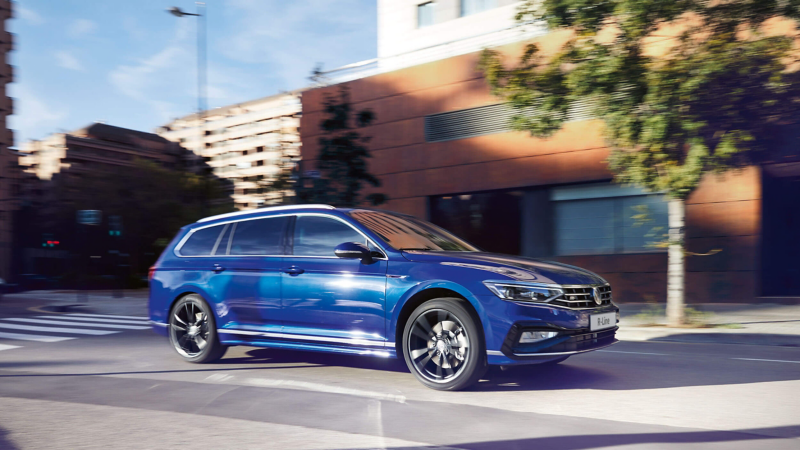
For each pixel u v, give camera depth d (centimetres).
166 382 583
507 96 1123
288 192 1717
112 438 392
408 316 548
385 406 472
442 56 1991
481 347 504
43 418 447
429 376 529
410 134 2014
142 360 729
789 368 634
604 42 1028
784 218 1480
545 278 508
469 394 512
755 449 359
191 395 521
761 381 564
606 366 645
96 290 3581
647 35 1009
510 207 1839
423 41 2291
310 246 610
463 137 1903
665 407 463
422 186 1986
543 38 1612
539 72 1105
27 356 788
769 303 1422
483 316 499
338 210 612
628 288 1634
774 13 974
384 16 2416
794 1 946
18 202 4956
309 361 692
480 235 1895
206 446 371
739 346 835
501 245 1853
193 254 694
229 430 406
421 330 534
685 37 1004
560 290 504
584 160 1673
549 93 1085
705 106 970
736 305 1422
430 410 458
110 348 855
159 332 708
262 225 654
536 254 1789
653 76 967
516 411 454
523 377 584
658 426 410
